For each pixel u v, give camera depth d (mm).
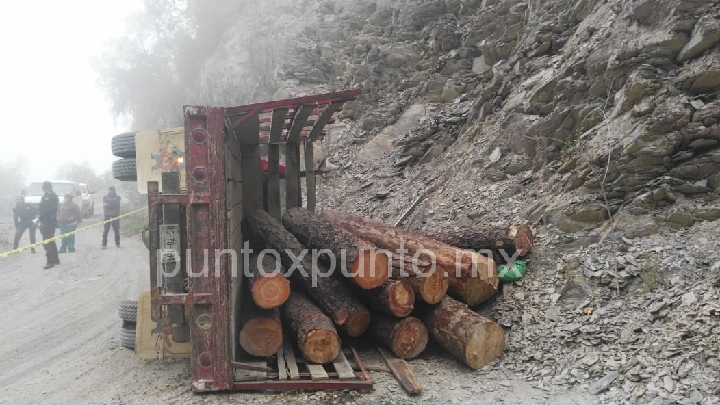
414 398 4086
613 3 8328
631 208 5566
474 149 9359
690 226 5219
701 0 6426
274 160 8008
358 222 7410
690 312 4238
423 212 8633
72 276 10078
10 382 4805
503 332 4688
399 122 13023
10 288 9219
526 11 11445
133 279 9531
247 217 6973
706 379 3697
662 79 6328
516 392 4102
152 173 5402
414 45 15383
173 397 4199
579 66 7977
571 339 4555
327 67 18500
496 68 10977
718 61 5883
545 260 5613
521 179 7672
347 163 12523
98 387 4555
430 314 5012
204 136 4133
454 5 15445
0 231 17266
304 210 7121
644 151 5805
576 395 3955
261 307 4645
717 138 5574
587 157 6527
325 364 4672
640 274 4875
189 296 4113
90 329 6477
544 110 8211
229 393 4199
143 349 4988
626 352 4215
